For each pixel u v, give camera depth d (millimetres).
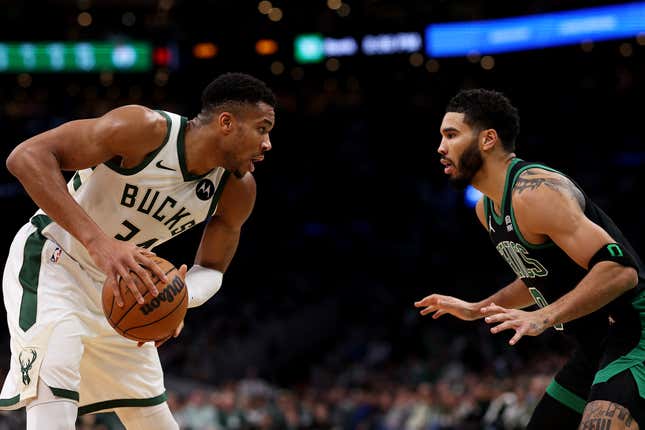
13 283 3375
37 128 21375
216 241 3648
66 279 3307
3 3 19078
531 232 3197
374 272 19688
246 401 10891
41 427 3098
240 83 3225
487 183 3371
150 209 3291
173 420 3645
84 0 19344
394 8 19172
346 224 21047
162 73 20000
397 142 21938
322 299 18719
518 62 20016
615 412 3023
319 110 22281
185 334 16969
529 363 13336
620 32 17156
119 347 3439
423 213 20500
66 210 3016
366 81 20812
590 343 3400
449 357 14836
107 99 21281
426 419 9953
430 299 3670
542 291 3402
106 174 3230
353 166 21781
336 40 19500
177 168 3242
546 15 17859
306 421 11000
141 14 19578
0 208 20672
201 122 3240
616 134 20375
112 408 3535
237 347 16734
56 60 19125
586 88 20578
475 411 9359
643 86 19922
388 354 16016
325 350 17688
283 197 21469
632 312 3168
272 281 19625
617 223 18094
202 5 19531
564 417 3629
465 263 19000
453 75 20453
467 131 3352
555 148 20484
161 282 3014
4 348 16141
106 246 2988
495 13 18562
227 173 3428
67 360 3172
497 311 2977
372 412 10992
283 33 19578
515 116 3371
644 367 3080
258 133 3246
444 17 18859
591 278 2982
